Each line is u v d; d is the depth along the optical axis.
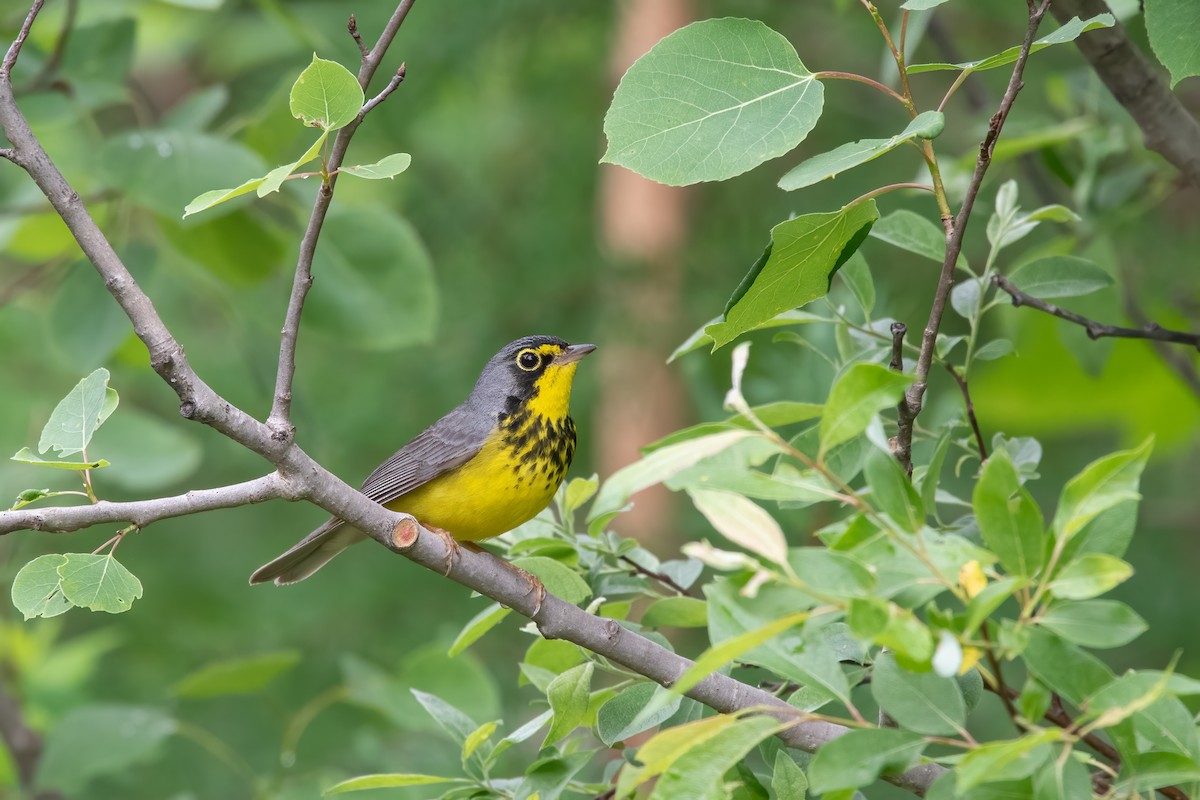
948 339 8.40
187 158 11.88
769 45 6.58
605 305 14.30
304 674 15.51
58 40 12.43
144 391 17.48
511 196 15.46
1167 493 16.19
